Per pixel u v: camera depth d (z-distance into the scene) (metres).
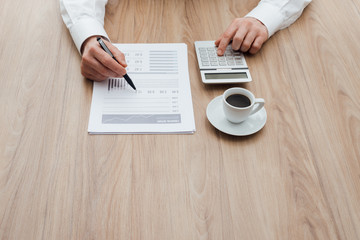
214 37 0.92
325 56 0.90
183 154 0.69
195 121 0.75
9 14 0.95
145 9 0.99
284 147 0.71
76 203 0.61
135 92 0.78
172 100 0.78
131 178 0.65
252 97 0.71
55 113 0.74
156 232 0.59
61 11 0.92
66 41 0.89
